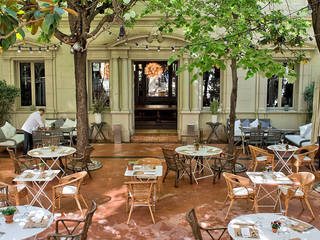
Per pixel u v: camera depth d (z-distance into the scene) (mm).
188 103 12055
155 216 5711
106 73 12516
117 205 6199
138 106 16141
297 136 10898
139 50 11906
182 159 8086
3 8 2410
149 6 8305
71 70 12039
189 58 11773
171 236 4977
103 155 10102
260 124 10156
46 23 2256
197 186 7309
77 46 7523
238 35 6160
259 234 3758
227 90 12086
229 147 8461
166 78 17156
